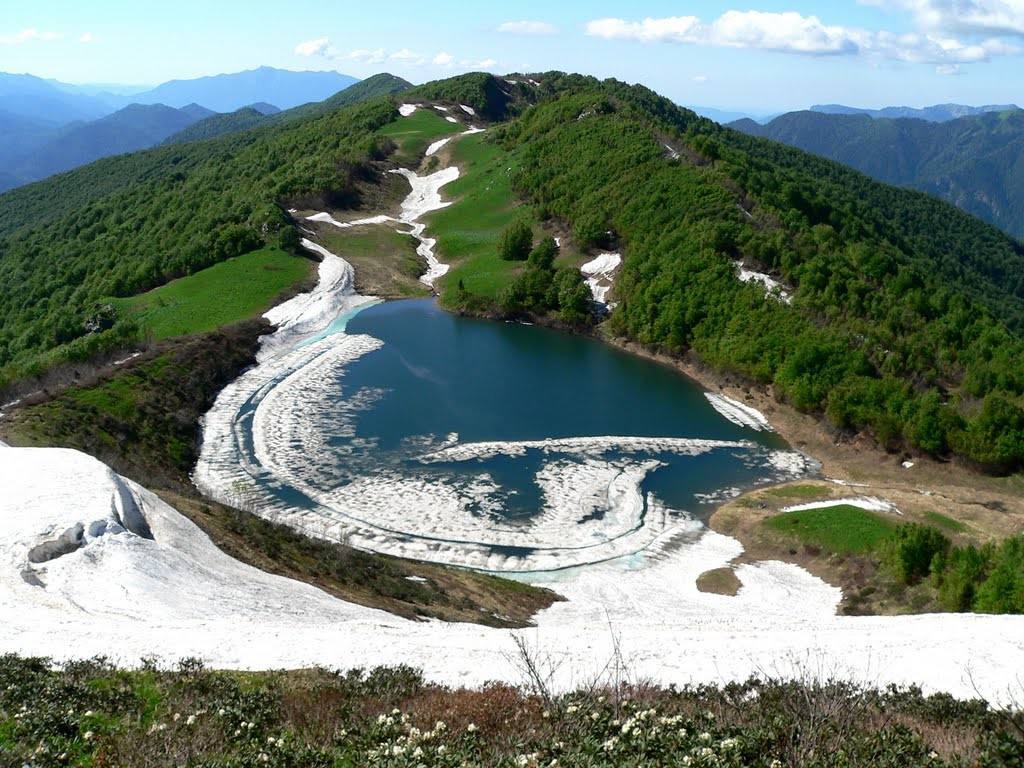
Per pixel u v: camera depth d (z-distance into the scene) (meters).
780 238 89.62
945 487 59.78
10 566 28.00
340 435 62.88
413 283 106.62
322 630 26.30
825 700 13.90
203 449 59.06
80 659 20.91
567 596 42.47
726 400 76.44
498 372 80.00
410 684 19.25
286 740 14.24
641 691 18.30
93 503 32.38
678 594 43.19
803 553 48.66
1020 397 65.38
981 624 30.06
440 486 55.50
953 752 12.77
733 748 11.55
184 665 20.22
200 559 32.53
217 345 73.88
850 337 74.12
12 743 13.70
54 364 64.50
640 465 61.28
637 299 90.75
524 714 15.11
